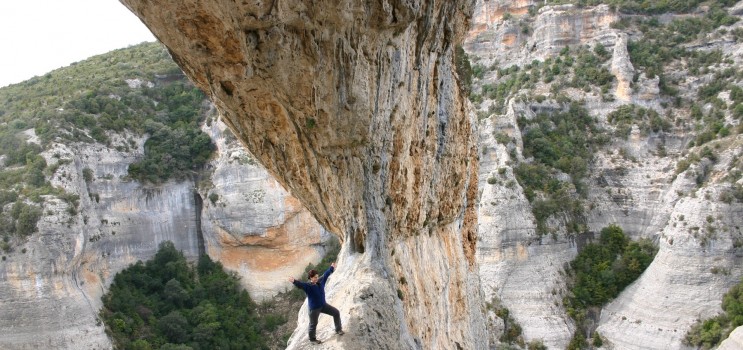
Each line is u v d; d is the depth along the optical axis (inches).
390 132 569.6
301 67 490.6
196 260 2440.9
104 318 1855.3
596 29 2723.9
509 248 2012.8
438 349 659.4
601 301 2006.6
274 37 465.7
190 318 2058.3
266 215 2340.1
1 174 1860.2
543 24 2797.7
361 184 556.7
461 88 737.0
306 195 644.7
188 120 2635.3
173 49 514.6
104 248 2086.6
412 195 636.7
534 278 1989.4
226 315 2139.5
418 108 613.3
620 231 2191.2
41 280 1699.1
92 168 2133.4
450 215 757.3
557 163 2293.3
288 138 589.3
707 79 2485.2
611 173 2333.9
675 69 2578.7
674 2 2785.4
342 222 613.0
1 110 2363.4
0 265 1652.3
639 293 1930.4
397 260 600.1
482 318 860.0
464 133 757.9
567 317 1950.1
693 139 2322.8
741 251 1828.2
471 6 697.0
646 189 2267.5
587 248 2162.9
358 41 490.6
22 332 1628.9
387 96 545.6
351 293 526.9
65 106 2245.3
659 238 2102.6
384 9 482.3
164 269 2230.6
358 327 494.9
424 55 597.9
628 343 1823.3
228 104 567.2
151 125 2459.4
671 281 1859.0
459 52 726.5
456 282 754.2
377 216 569.9
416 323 604.7
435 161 681.0
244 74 509.4
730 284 1795.0
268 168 650.2
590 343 1893.5
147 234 2282.2
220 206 2372.0
